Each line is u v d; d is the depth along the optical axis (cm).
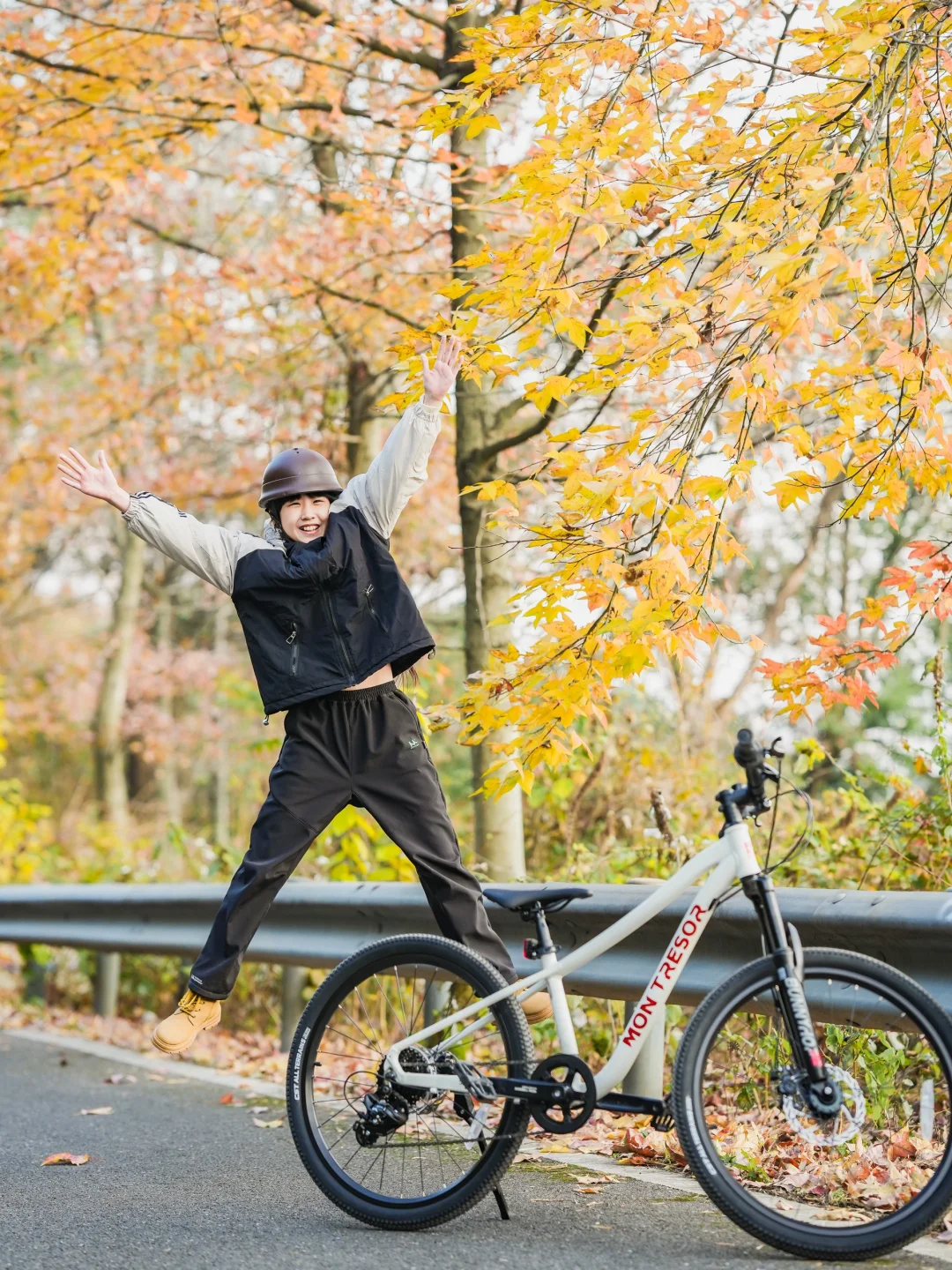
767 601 2048
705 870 475
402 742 544
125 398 1688
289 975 902
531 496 1087
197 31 1124
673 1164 579
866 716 2294
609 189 572
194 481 1761
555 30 628
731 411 607
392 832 542
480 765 907
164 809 3188
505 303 601
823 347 600
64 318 1634
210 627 3119
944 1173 420
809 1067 439
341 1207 493
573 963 496
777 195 590
